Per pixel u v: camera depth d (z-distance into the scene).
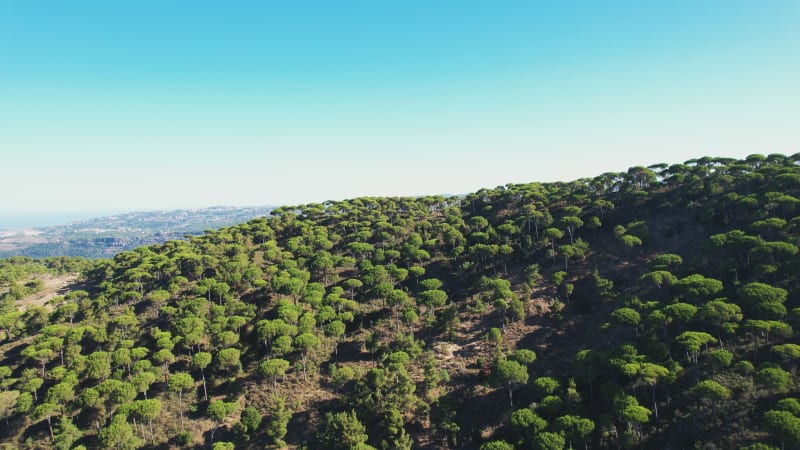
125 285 95.62
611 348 56.81
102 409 58.72
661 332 55.50
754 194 75.50
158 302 85.62
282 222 134.12
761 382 40.44
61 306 88.25
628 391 48.47
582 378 53.19
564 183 123.69
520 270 84.06
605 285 69.25
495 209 114.25
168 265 101.06
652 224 84.75
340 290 82.38
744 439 38.88
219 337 66.44
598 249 82.50
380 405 54.28
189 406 59.34
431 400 55.78
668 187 96.00
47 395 58.00
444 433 51.12
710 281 56.38
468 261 90.12
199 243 126.50
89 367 63.97
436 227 107.38
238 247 108.50
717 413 42.31
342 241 111.62
